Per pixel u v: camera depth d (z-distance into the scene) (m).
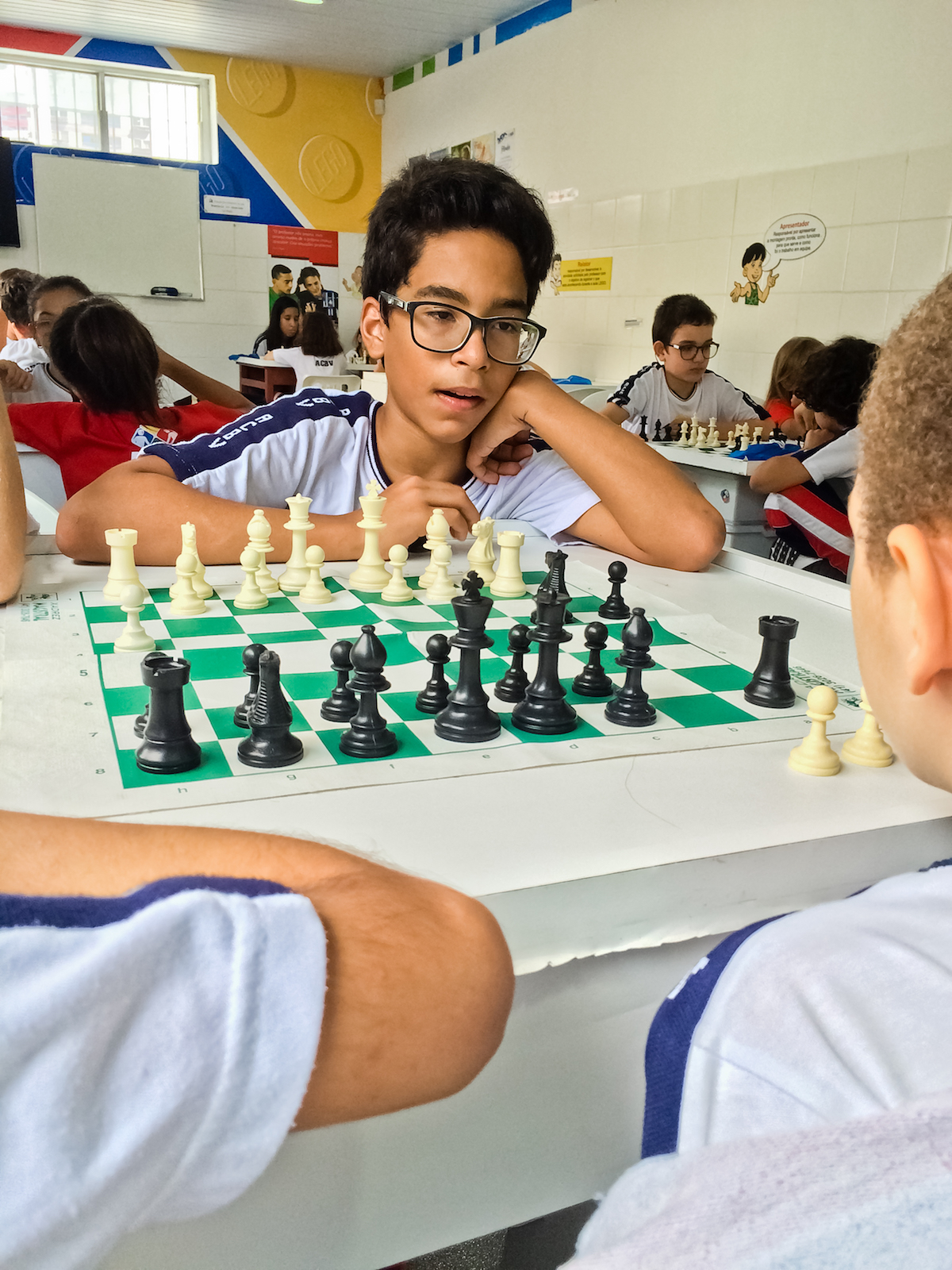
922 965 0.40
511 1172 0.70
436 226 1.46
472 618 0.87
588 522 1.69
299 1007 0.30
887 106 3.77
